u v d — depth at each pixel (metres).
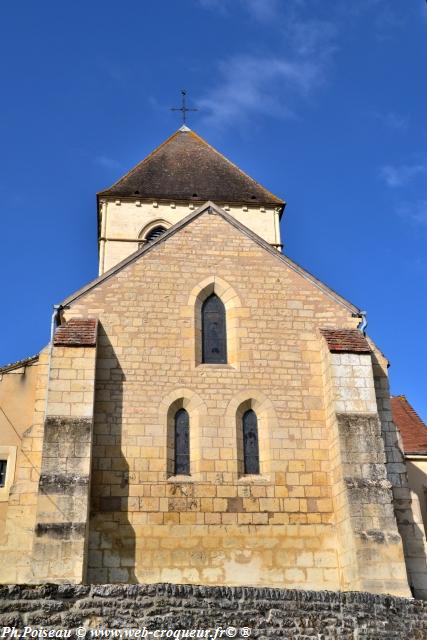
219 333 20.83
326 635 13.63
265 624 13.31
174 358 19.97
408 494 19.38
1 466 20.11
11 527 18.25
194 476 18.72
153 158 38.19
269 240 35.38
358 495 17.64
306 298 21.22
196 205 35.50
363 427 18.53
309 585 17.83
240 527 18.23
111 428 18.92
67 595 12.69
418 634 14.62
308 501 18.73
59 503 16.86
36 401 19.86
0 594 12.45
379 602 14.45
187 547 17.88
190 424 19.48
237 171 38.34
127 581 17.30
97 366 19.59
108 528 17.83
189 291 20.89
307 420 19.69
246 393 19.81
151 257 21.19
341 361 19.45
